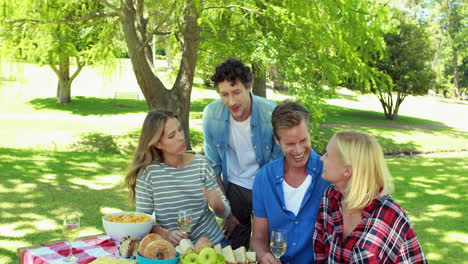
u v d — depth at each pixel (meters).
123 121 16.20
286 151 2.44
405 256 1.99
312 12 8.37
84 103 21.02
